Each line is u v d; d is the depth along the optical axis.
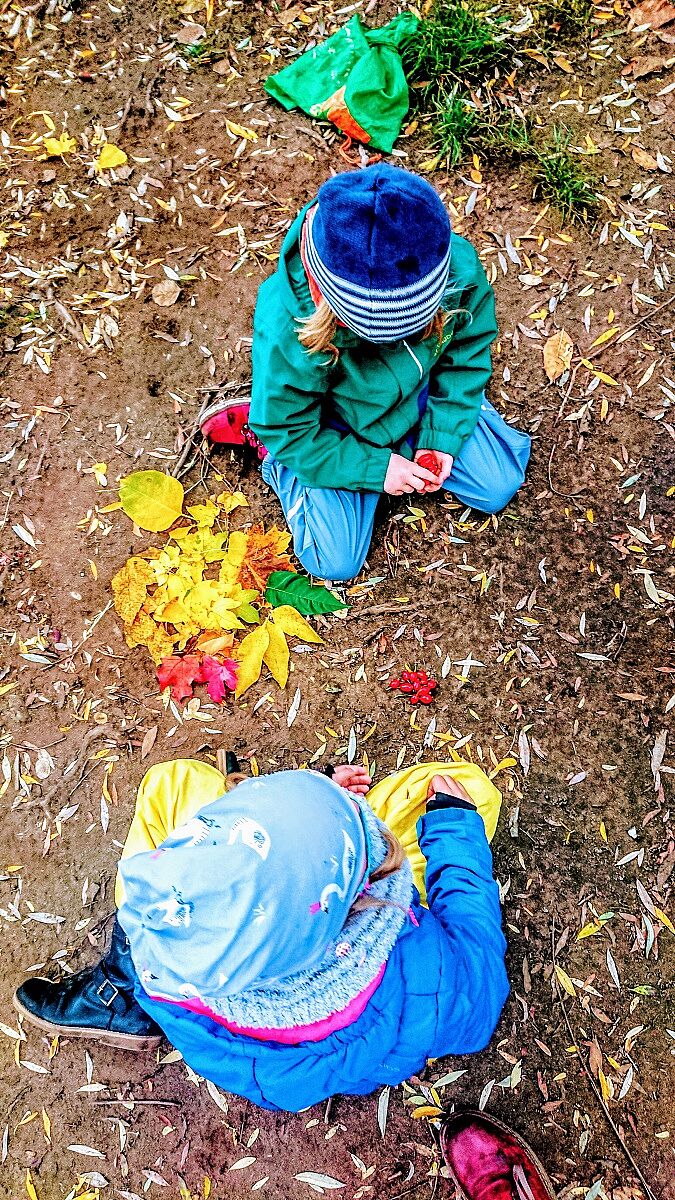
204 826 1.13
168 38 2.52
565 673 2.11
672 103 2.44
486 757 2.07
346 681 2.11
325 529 2.05
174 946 1.07
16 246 2.40
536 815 2.04
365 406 1.85
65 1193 1.86
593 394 2.27
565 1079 1.90
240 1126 1.88
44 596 2.17
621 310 2.31
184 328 2.33
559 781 2.05
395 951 1.42
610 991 1.94
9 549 2.21
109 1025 1.84
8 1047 1.93
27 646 2.14
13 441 2.27
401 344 1.72
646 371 2.28
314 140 2.43
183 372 2.30
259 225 2.39
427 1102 1.89
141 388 2.30
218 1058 1.39
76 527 2.22
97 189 2.43
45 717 2.10
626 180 2.39
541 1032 1.92
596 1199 1.84
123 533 2.21
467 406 2.00
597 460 2.23
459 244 1.86
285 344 1.71
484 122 2.40
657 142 2.41
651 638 2.13
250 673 2.09
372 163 2.40
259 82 2.48
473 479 2.10
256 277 2.35
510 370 2.29
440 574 2.18
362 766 2.00
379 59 2.38
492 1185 1.78
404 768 2.06
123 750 2.08
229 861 1.07
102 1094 1.91
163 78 2.50
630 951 1.96
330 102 2.39
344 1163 1.87
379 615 2.15
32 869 2.02
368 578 2.18
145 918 1.09
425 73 2.42
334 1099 1.89
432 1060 1.90
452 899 1.61
